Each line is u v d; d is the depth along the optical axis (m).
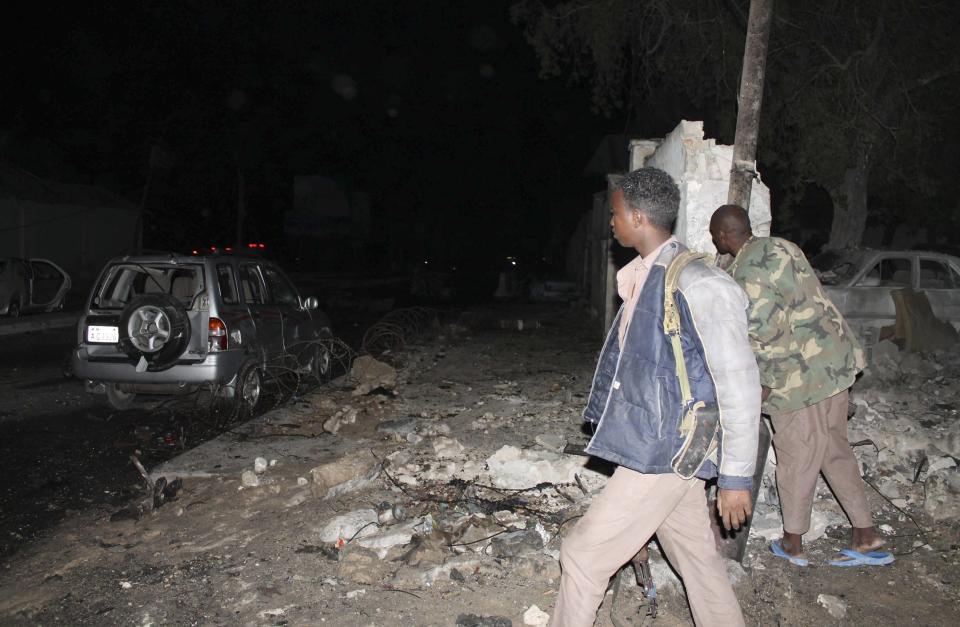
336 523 4.68
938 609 3.78
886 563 4.21
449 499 5.27
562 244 38.25
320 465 5.73
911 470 5.68
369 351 13.15
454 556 4.34
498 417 7.69
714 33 14.21
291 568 4.25
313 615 3.74
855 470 4.19
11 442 7.14
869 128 14.13
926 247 20.59
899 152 15.80
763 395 3.97
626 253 13.07
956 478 5.19
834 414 4.10
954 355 10.07
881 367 9.46
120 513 5.15
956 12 14.22
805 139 14.36
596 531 2.76
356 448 6.59
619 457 2.69
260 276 9.36
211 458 6.29
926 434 6.46
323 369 10.80
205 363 7.81
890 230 22.23
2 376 10.40
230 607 3.85
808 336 3.89
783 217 16.36
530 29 15.60
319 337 10.57
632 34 15.34
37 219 26.36
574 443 6.57
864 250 11.43
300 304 10.14
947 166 17.25
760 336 3.87
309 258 53.16
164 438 7.34
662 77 15.64
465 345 13.81
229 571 4.24
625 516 2.73
